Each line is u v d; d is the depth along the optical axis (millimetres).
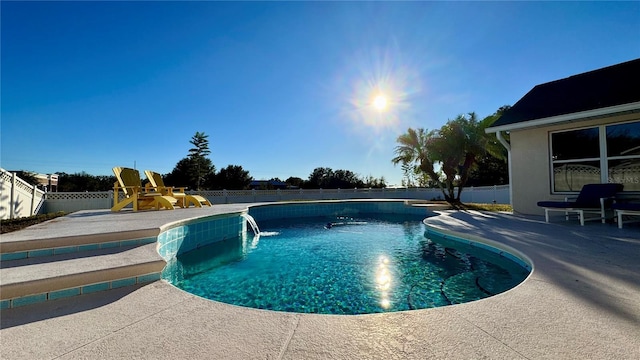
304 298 3570
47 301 2520
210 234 6516
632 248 3920
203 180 34031
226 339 1797
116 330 1957
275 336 1825
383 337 1779
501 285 3844
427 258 5336
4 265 3029
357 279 4219
